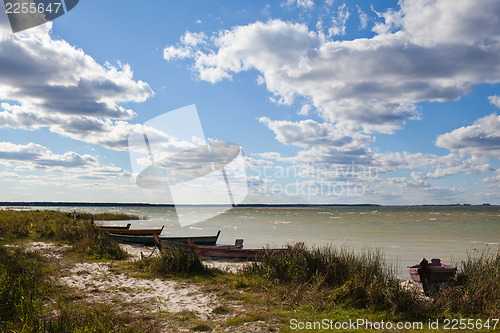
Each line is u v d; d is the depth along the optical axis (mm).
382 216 63000
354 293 7316
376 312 6602
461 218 51750
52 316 5723
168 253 10609
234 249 13875
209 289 8211
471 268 8500
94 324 5246
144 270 10133
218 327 5629
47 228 17172
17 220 20234
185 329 5527
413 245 18734
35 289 6996
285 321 5969
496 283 7324
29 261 9609
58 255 11898
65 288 7672
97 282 8555
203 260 13672
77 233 15484
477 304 6855
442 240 21422
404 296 6930
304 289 7684
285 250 10227
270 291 7977
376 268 8352
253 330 5484
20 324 5121
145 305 6848
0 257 8781
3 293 5918
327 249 9961
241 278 8977
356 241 20953
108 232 20594
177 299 7398
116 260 12328
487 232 26875
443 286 7863
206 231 29969
